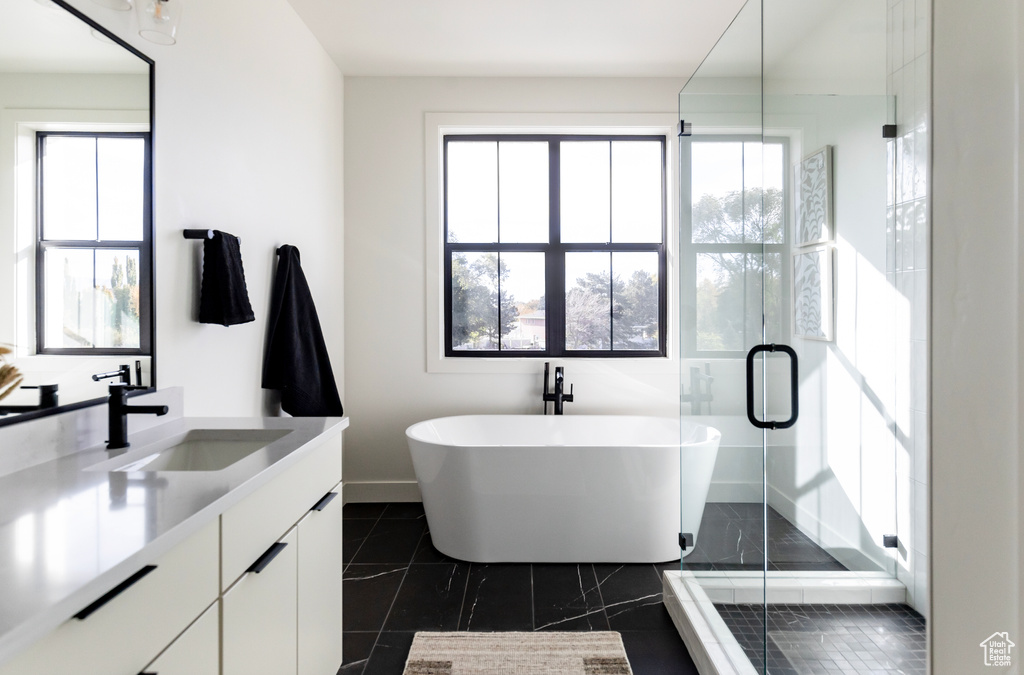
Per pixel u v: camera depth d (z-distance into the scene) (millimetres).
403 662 1850
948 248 378
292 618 1347
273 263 2490
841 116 1104
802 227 1241
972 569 365
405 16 2779
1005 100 339
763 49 1415
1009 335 337
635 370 3500
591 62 3293
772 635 1362
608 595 2314
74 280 1338
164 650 857
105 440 1436
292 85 2693
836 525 1128
